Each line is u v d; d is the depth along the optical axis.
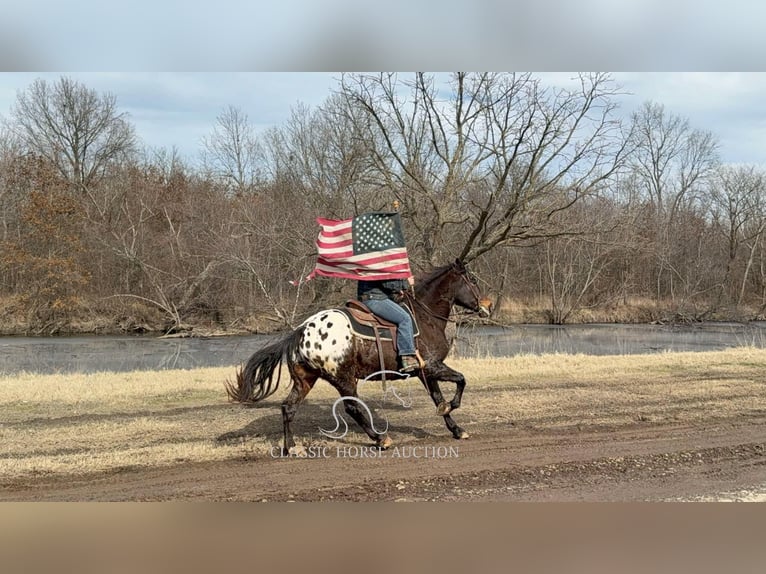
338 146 19.28
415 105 16.11
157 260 32.66
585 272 38.12
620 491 5.91
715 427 8.29
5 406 9.58
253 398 7.19
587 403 9.70
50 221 32.12
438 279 7.56
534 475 6.34
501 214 16.52
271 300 21.52
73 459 6.76
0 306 31.94
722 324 36.41
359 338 6.90
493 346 23.16
